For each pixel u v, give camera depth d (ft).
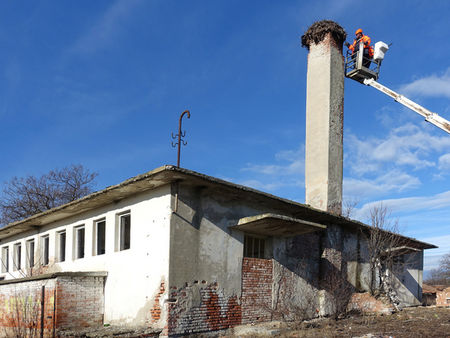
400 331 36.99
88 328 34.88
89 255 41.96
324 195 54.34
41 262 52.49
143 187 34.81
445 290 66.54
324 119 56.80
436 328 38.70
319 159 56.13
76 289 35.83
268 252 41.88
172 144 38.73
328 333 35.81
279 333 35.91
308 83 60.13
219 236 36.32
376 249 55.01
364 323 42.52
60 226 48.55
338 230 51.80
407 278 67.67
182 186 33.91
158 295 32.24
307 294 45.37
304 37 61.93
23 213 103.96
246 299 37.86
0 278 62.69
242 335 34.60
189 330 32.35
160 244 33.01
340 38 60.44
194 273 33.63
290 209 43.29
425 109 40.24
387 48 60.64
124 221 39.17
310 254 47.24
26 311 37.06
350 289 52.39
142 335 30.22
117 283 36.70
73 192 110.83
